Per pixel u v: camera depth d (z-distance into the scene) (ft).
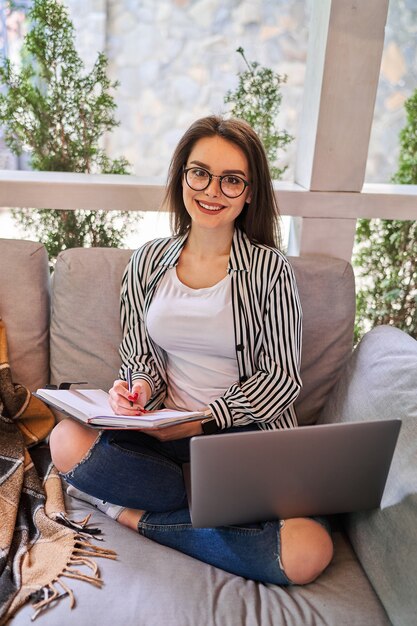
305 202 6.03
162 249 5.25
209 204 4.80
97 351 5.47
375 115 7.88
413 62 7.70
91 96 6.63
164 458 4.55
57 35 6.30
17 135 6.64
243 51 7.38
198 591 3.92
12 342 5.47
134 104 8.43
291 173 8.18
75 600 3.75
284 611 3.81
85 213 6.68
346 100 5.74
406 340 4.96
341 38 5.55
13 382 5.49
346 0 5.45
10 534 4.20
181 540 4.35
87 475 4.43
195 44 8.21
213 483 3.81
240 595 3.93
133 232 6.84
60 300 5.51
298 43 8.05
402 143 6.96
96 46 8.14
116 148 8.57
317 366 5.49
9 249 5.49
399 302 7.09
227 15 8.08
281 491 3.98
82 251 5.58
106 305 5.46
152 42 8.21
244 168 4.77
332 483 4.01
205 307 4.86
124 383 4.84
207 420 4.62
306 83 6.18
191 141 4.88
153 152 8.62
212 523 4.01
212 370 4.97
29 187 5.90
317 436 3.78
